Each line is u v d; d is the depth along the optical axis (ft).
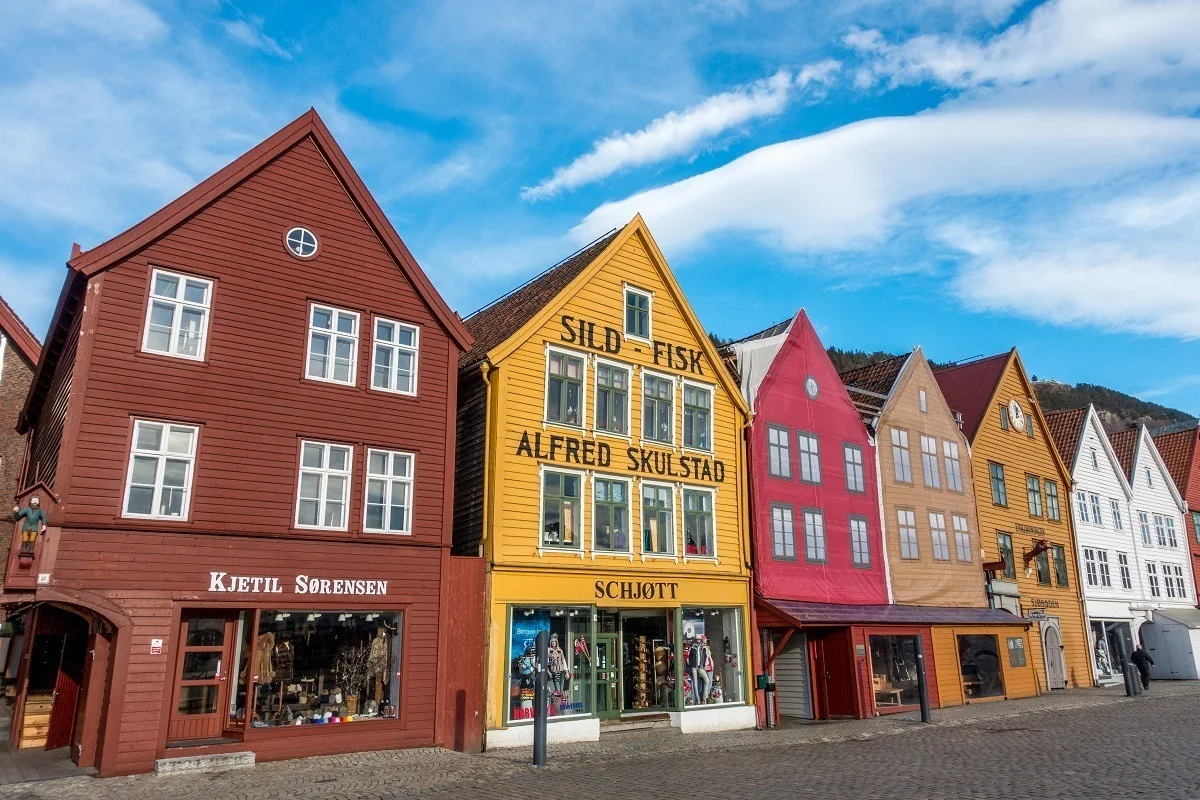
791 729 73.36
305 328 57.21
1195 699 93.50
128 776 46.03
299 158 59.26
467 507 65.87
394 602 57.31
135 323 51.08
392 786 44.47
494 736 59.41
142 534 49.11
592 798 41.60
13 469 80.07
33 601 45.52
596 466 69.97
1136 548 139.95
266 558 52.90
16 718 56.29
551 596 64.75
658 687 72.33
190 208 53.78
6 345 82.58
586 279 72.84
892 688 84.64
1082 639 121.29
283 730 51.78
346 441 57.31
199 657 51.37
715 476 78.54
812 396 90.94
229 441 52.80
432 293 62.90
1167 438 171.32
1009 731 68.28
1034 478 122.83
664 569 72.33
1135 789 41.34
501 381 65.77
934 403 107.96
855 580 88.89
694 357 80.07
